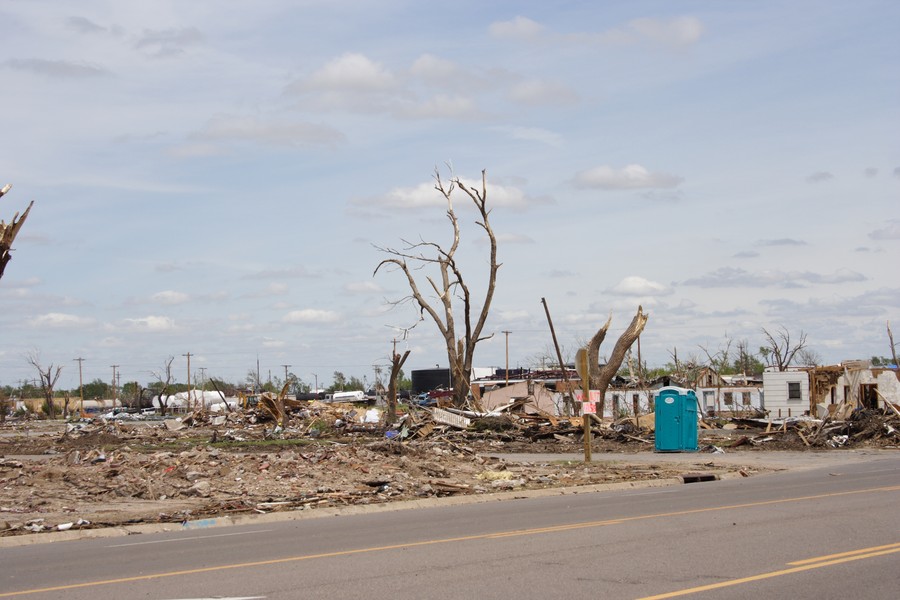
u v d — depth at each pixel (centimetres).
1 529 1518
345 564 1108
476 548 1220
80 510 1748
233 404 9112
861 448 3766
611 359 5838
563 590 932
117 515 1672
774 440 4044
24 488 2005
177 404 10762
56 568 1145
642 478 2372
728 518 1493
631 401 7294
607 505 1767
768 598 887
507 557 1140
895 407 4522
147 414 9094
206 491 1989
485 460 2889
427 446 3372
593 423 4691
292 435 4816
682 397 3641
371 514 1759
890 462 2944
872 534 1292
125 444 4188
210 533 1505
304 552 1223
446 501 1952
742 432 4881
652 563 1084
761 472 2606
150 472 2239
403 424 4772
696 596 896
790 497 1822
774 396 6681
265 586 974
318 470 2323
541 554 1159
